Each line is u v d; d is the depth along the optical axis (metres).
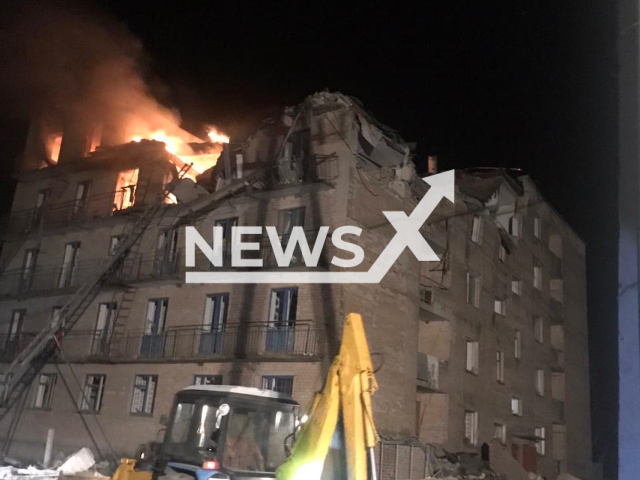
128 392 25.86
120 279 27.45
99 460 25.38
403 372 24.05
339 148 23.66
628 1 2.18
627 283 1.99
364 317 22.64
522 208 36.41
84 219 30.91
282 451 9.88
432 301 26.39
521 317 34.78
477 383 29.11
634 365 1.92
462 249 29.33
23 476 17.58
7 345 30.33
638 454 1.86
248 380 22.69
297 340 22.05
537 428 35.03
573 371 41.03
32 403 28.48
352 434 5.24
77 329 28.72
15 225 33.69
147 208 27.50
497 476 25.88
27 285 31.62
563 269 41.41
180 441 9.82
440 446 25.67
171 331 25.69
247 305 23.89
